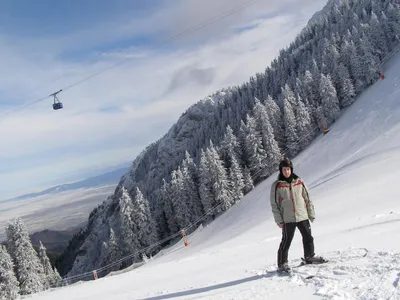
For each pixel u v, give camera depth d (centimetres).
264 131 6272
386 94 5834
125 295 860
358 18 10031
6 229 4819
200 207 6781
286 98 7281
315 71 7650
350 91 6712
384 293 389
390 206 1661
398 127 4394
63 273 14062
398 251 569
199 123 17800
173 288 764
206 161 6206
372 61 6919
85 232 16375
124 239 6588
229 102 13025
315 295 434
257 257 959
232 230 3559
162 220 7525
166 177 12181
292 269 582
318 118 6700
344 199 2228
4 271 4275
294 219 597
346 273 494
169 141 18275
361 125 5294
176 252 4262
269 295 476
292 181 609
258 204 4381
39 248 5947
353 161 3803
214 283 671
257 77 12375
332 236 999
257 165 6219
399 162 2708
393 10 8456
